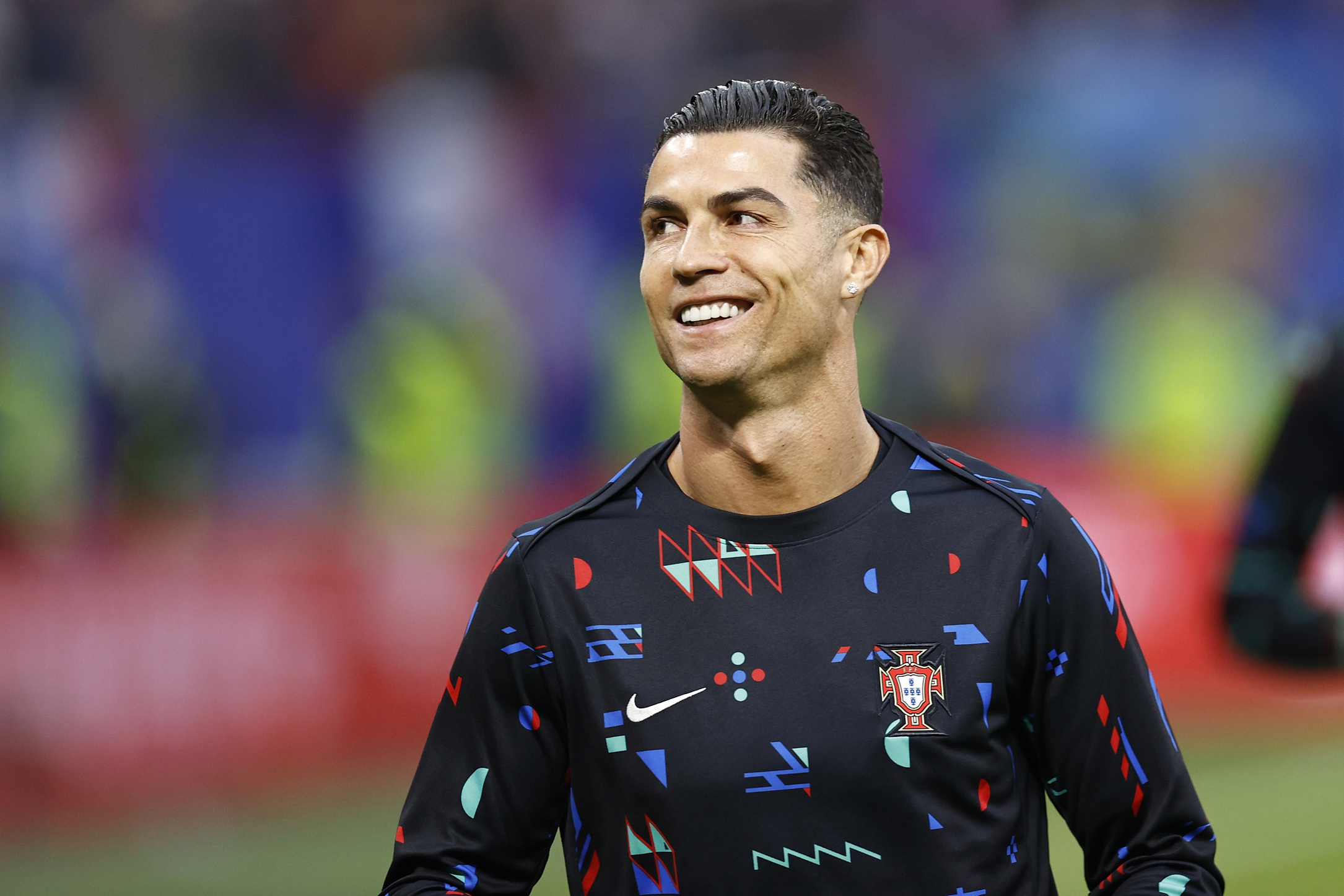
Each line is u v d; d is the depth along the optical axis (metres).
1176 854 4.93
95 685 21.62
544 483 28.53
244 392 27.91
